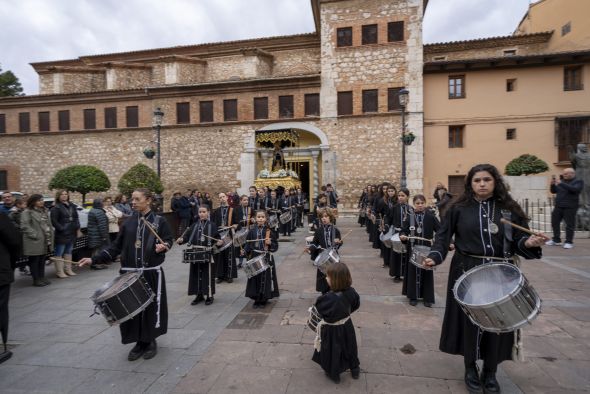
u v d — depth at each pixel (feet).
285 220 40.70
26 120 75.31
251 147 66.85
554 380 10.38
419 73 60.90
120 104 71.87
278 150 56.49
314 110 65.26
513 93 61.93
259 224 18.15
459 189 63.36
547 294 18.43
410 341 13.21
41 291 21.49
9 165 75.25
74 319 16.46
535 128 61.46
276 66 78.54
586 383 10.22
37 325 15.66
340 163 63.77
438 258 10.07
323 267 16.83
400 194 22.33
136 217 13.33
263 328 14.74
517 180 48.29
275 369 11.25
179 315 16.53
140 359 12.10
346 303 10.56
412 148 61.00
